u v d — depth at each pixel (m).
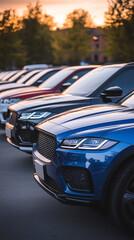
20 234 3.47
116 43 22.39
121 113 3.97
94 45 89.88
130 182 3.30
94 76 7.37
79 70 9.73
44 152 4.01
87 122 3.79
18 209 4.15
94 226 3.66
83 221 3.79
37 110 6.33
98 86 6.80
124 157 3.31
